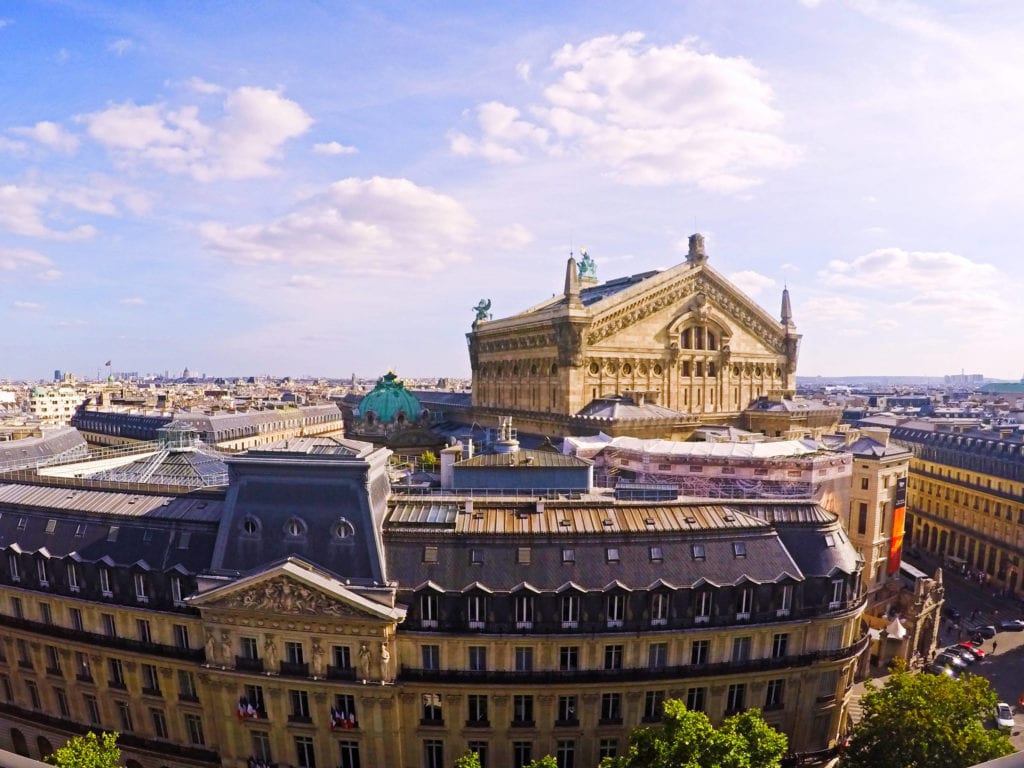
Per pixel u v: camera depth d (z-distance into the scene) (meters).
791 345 123.44
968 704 53.06
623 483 76.56
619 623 55.16
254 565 56.12
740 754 43.69
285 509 56.62
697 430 99.75
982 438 145.38
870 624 94.50
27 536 65.38
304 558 55.50
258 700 57.19
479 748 56.47
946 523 149.88
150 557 60.41
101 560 60.97
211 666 56.34
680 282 109.56
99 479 75.12
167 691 60.91
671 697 56.72
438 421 155.12
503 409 123.50
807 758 59.34
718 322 114.50
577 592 54.16
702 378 114.31
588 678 54.78
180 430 85.25
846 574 58.34
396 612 53.19
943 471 152.75
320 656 54.94
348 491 56.22
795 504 62.06
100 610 61.94
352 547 55.31
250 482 57.53
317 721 55.94
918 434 166.50
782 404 113.38
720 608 56.00
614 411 96.25
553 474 68.31
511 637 54.09
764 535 58.66
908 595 95.38
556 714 55.84
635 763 47.12
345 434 167.00
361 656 54.38
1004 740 51.38
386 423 140.00
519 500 60.09
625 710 56.19
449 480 70.19
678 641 55.91
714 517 59.84
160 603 59.81
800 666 57.59
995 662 95.31
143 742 62.16
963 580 135.25
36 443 126.69
